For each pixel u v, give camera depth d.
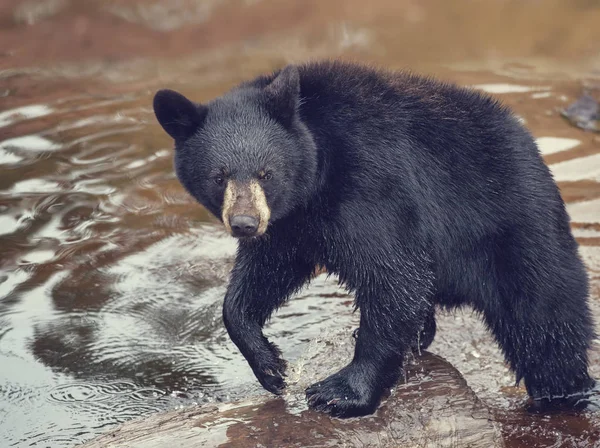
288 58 25.42
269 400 10.46
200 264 15.00
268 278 10.78
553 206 10.66
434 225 10.37
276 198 9.84
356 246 10.02
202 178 9.95
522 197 10.48
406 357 10.94
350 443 9.63
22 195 16.72
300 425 9.84
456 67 24.64
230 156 9.70
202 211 16.70
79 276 14.51
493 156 10.48
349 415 10.09
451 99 10.62
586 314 10.99
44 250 15.16
